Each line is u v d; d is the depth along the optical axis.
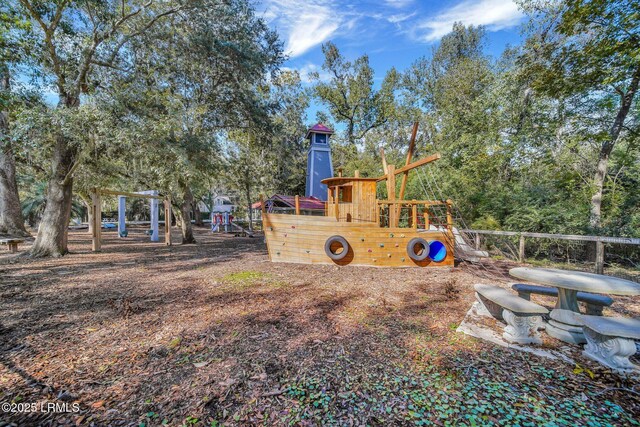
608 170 9.48
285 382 2.22
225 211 21.12
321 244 6.86
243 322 3.41
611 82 7.28
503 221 9.25
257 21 11.18
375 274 5.98
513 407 1.94
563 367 2.46
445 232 6.84
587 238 6.11
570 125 9.74
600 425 1.78
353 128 23.70
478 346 2.83
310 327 3.27
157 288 4.91
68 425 1.77
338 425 1.77
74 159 8.25
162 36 9.09
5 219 11.70
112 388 2.15
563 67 8.20
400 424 1.78
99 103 6.78
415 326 3.31
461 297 4.44
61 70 7.27
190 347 2.80
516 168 11.43
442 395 2.06
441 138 14.54
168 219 11.77
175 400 2.01
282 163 19.70
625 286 2.69
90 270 6.43
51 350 2.73
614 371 2.39
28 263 7.19
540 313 2.79
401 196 7.27
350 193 7.44
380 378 2.27
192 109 10.27
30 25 6.12
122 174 12.39
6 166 11.50
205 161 10.16
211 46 9.75
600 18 7.26
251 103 12.02
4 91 6.09
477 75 15.23
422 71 21.23
